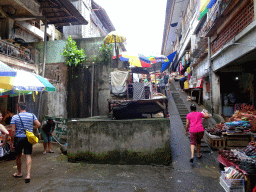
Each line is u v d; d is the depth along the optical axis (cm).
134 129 475
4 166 486
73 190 342
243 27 580
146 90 725
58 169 450
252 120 581
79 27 1369
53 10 963
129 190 340
